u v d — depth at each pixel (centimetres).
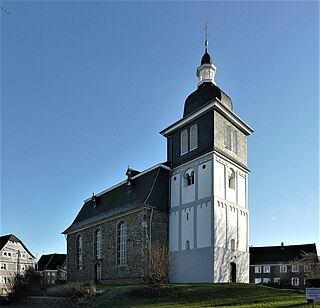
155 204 4162
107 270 4472
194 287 3080
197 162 4028
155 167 4438
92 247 4878
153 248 3706
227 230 3828
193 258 3788
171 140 4528
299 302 2338
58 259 9681
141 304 2842
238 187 4153
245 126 4403
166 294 3002
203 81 4534
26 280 4356
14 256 8081
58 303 3469
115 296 3150
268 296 2706
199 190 3922
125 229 4303
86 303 3198
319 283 3622
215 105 3941
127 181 4716
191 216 3944
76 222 5566
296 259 7212
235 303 2547
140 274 3894
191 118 4197
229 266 3759
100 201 5303
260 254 8344
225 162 4006
